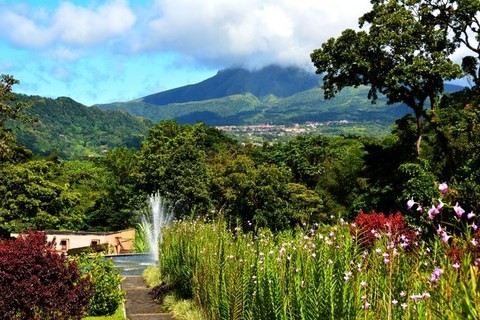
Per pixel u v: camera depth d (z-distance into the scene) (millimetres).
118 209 44438
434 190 18906
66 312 8344
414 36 29391
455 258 3990
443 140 26172
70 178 52125
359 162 41719
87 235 31516
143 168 42750
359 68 30672
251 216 37406
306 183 49094
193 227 14289
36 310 8086
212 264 10469
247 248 9867
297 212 36594
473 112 23594
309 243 7793
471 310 3057
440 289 4051
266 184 37250
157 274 16203
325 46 31891
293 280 6883
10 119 31859
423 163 25875
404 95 30109
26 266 8055
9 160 34156
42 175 34719
